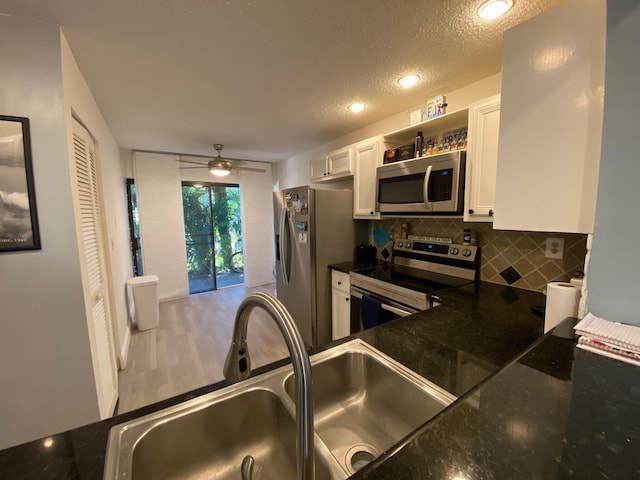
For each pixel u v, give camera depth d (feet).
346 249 9.50
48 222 4.35
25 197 4.19
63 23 4.27
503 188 3.82
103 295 6.59
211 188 15.84
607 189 2.80
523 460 1.37
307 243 8.98
